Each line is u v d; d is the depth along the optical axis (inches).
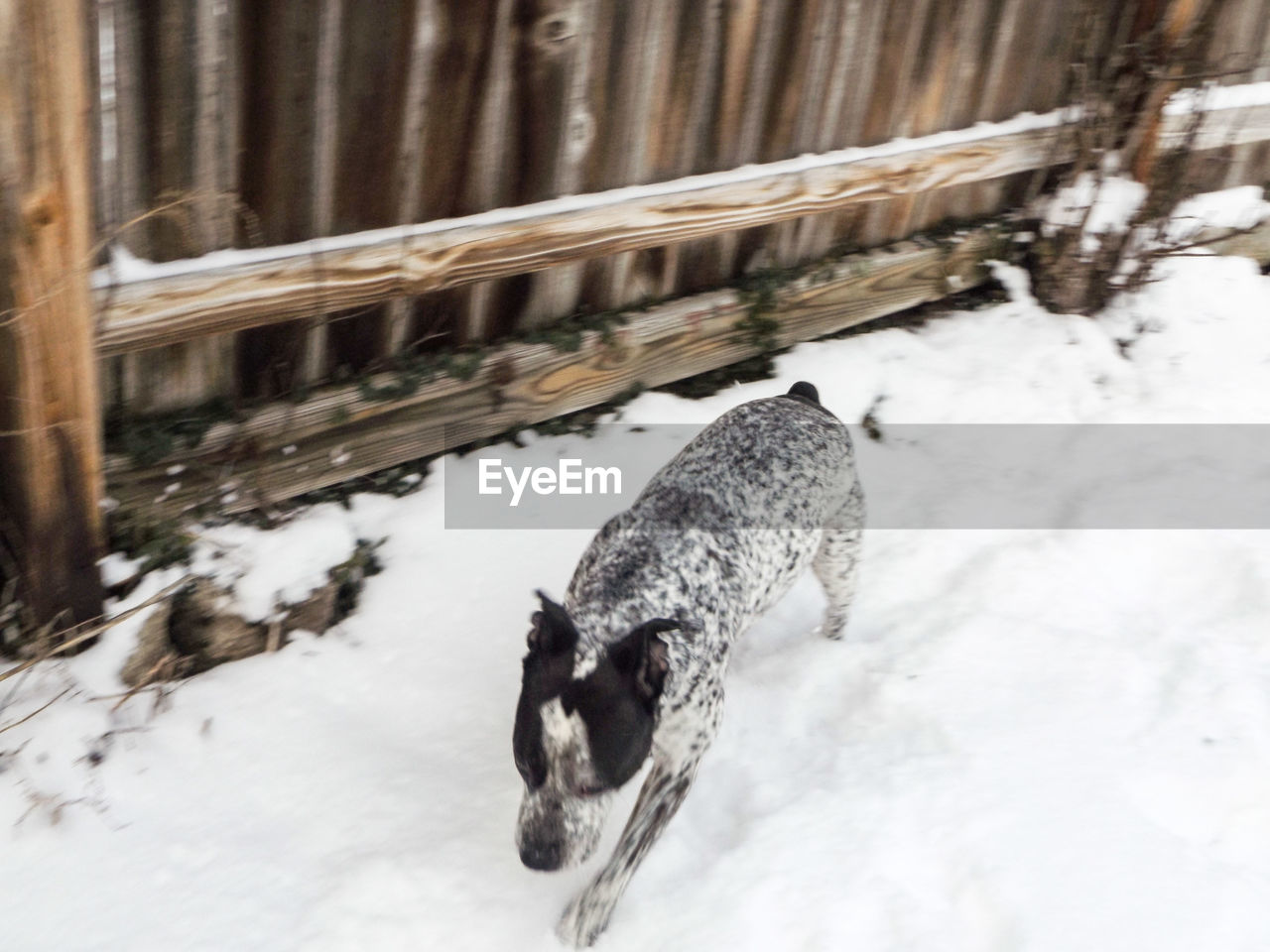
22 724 54.5
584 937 49.4
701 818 56.0
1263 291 103.7
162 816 53.7
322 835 53.7
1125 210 95.3
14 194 47.0
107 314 56.5
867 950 49.5
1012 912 50.4
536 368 75.4
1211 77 92.0
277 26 56.4
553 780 45.9
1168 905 51.2
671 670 50.6
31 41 45.1
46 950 48.4
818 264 88.2
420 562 67.8
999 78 90.2
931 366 91.2
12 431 51.4
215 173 58.1
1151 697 62.7
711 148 77.3
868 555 73.9
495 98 65.4
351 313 66.8
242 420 64.6
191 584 59.6
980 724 59.8
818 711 62.2
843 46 79.7
